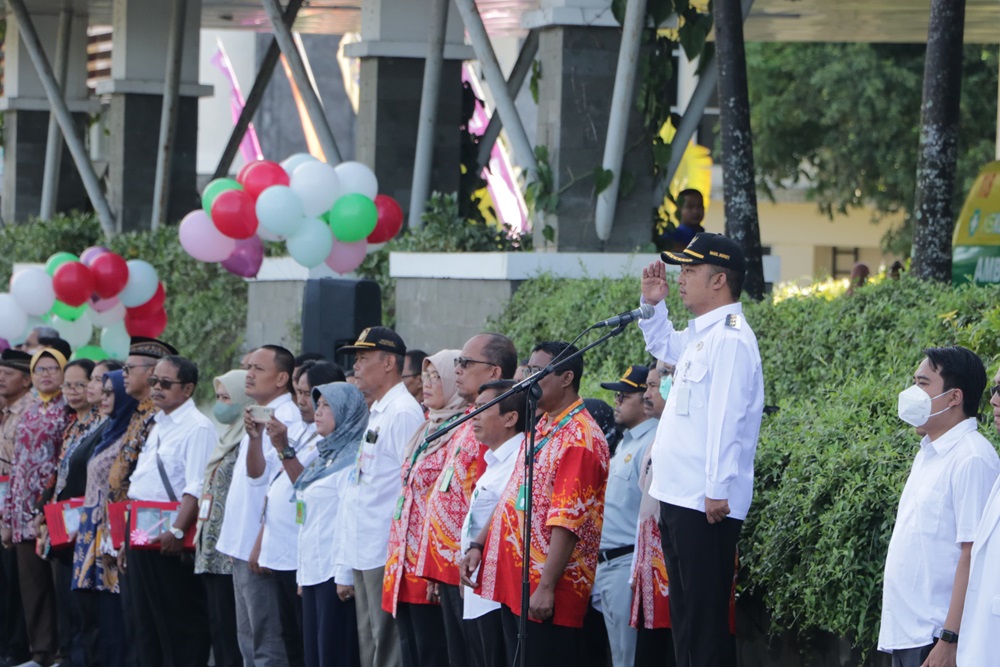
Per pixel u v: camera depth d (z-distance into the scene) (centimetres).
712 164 7006
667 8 2672
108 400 2134
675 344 1437
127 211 4459
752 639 1552
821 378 1883
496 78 2764
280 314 3425
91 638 2233
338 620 1762
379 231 2581
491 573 1455
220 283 3838
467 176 3531
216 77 8238
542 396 1452
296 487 1781
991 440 1450
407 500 1634
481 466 1575
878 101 5488
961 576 1137
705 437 1355
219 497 1952
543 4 2733
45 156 5384
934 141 1977
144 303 2925
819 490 1448
